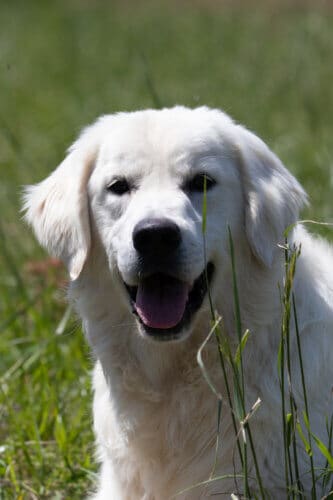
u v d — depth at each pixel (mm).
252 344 5938
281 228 6121
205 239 5781
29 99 21359
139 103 17641
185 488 6039
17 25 35031
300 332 5938
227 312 6031
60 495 6586
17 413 7707
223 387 5957
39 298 9523
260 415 5785
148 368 6109
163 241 5555
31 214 6750
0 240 10883
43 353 8367
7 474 7016
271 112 16125
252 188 6098
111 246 6039
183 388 6035
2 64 25312
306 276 6133
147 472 6219
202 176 5953
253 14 32125
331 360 6031
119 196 6074
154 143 5996
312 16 25688
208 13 34438
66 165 6562
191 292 5855
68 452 7145
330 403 5918
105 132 6371
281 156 12703
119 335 6234
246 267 6062
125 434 6211
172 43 27531
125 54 26578
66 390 7906
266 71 20047
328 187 11078
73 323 8617
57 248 6457
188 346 6047
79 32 32312
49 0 42406
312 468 5273
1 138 17094
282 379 5156
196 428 6023
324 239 7863
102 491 6566
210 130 6105
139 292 5773
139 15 35844
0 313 9641
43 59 27188
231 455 5863
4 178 13922
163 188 5906
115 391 6273
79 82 22766
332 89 17500
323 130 14484
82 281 6395
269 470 5773
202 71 21734
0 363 8578
